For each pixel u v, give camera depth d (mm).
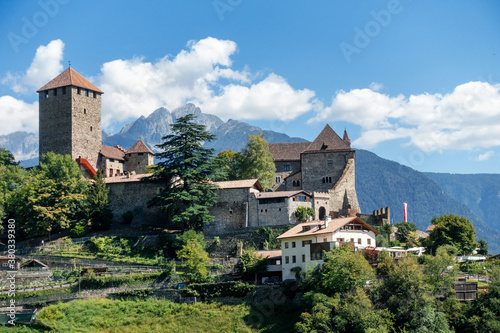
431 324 75312
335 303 79438
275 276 99500
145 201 128625
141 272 102438
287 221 116812
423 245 116375
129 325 90125
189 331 87500
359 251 90000
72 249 115438
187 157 121625
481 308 76312
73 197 121875
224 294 93562
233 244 114062
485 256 109938
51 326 87688
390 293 79688
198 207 115500
